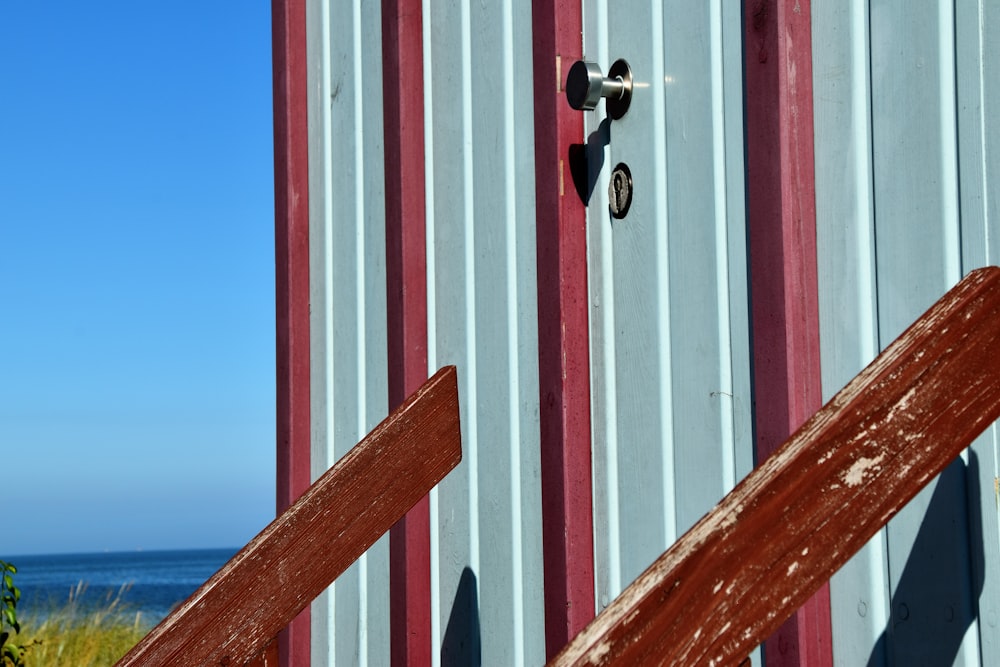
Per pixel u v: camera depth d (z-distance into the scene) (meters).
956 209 1.39
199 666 1.54
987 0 1.36
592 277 1.97
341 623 2.64
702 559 1.06
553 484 1.96
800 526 1.06
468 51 2.29
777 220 1.57
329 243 2.76
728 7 1.71
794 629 1.51
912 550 1.41
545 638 1.98
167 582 81.69
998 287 1.11
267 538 1.58
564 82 2.00
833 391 1.53
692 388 1.75
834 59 1.55
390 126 2.48
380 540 2.48
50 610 7.32
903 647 1.42
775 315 1.57
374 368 2.54
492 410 2.18
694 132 1.76
